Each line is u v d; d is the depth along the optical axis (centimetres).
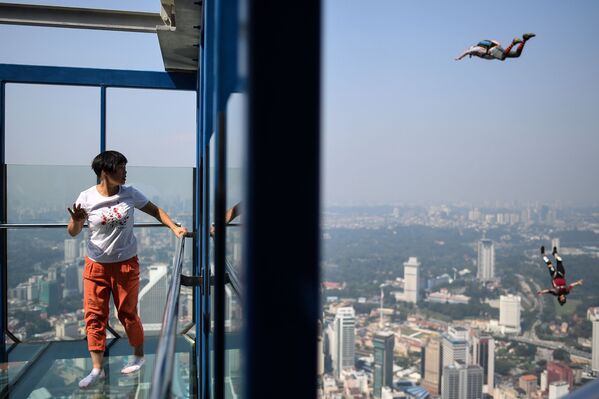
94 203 328
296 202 67
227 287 179
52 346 455
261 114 66
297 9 67
